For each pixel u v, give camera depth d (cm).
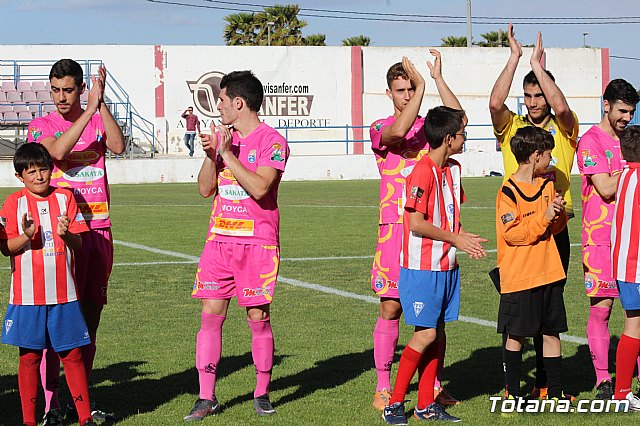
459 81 4772
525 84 659
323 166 4016
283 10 5966
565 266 652
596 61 4962
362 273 1240
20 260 549
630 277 594
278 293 1087
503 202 593
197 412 587
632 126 603
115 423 579
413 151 638
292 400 635
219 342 604
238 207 600
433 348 587
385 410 578
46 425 577
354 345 812
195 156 4316
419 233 564
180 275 1234
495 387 670
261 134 607
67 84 628
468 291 1084
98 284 629
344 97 4631
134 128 4441
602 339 654
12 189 3228
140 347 806
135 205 2470
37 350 556
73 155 627
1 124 3875
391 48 4672
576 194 2589
